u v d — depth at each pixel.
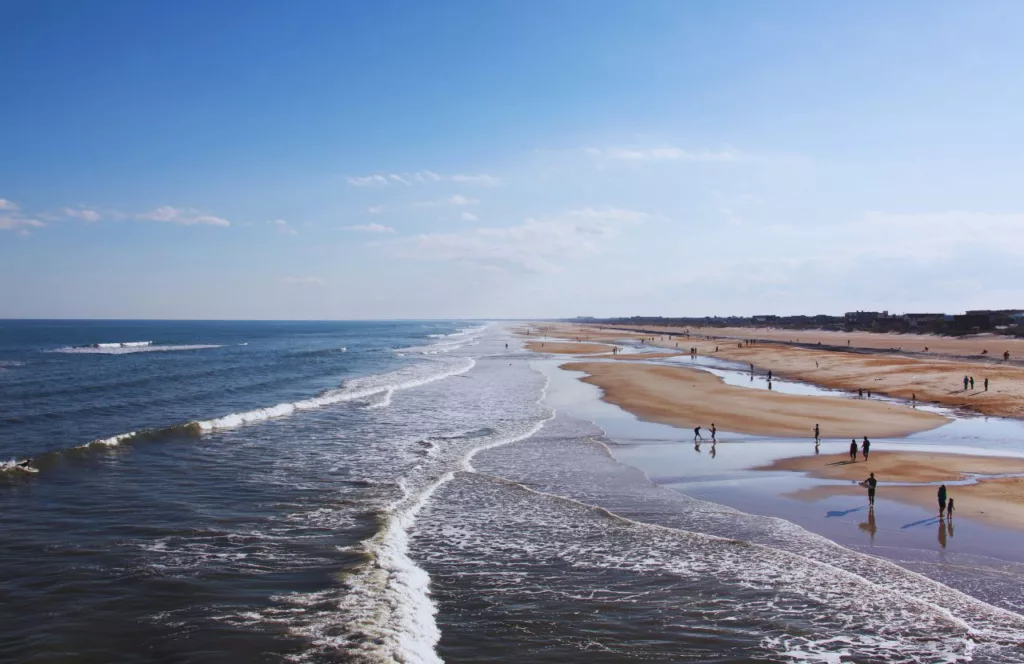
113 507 18.19
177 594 12.55
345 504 18.77
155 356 86.88
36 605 11.98
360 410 37.53
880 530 16.84
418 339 155.50
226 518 17.34
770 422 33.56
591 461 24.97
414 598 12.64
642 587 13.40
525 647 10.91
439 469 23.16
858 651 10.88
